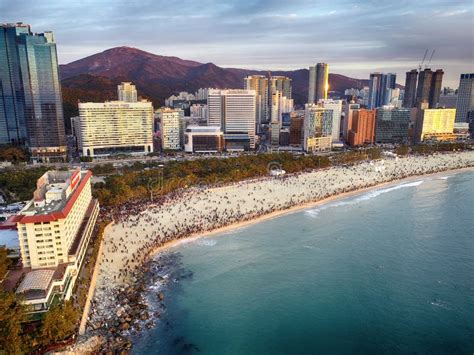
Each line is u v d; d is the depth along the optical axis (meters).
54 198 178.50
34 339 129.62
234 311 164.62
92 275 180.75
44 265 163.12
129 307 161.50
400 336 148.12
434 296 174.25
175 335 148.25
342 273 196.50
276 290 181.00
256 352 140.62
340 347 143.00
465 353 138.50
